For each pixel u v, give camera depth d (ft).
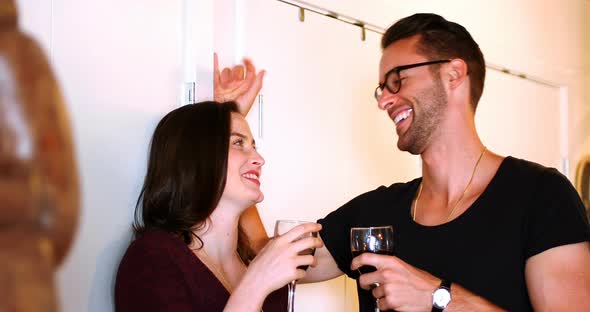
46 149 5.23
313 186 8.16
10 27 5.04
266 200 7.50
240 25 7.28
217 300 5.28
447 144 5.71
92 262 5.59
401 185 6.18
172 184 5.60
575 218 4.96
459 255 5.32
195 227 5.61
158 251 5.18
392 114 6.02
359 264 4.94
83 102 5.58
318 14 8.27
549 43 12.94
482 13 11.14
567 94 13.42
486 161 5.67
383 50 6.25
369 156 9.05
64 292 5.33
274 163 7.61
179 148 5.64
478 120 10.85
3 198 4.90
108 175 5.76
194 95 6.42
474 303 4.81
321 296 8.18
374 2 9.04
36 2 5.25
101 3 5.76
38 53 5.24
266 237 6.59
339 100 8.57
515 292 5.13
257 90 6.89
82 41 5.60
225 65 7.14
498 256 5.19
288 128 7.82
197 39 6.50
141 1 6.11
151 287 5.04
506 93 11.71
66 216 5.36
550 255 4.94
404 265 4.92
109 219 5.76
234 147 5.80
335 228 6.33
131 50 6.01
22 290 4.96
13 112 5.01
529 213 5.14
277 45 7.72
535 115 12.55
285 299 6.04
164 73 6.29
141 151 6.07
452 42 5.82
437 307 4.81
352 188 8.77
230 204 5.73
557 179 5.19
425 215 5.74
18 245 4.97
